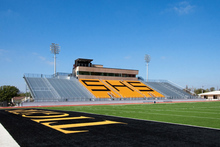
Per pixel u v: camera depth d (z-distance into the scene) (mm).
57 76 46125
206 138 6887
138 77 59156
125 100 39625
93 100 37719
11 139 6863
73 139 6773
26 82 38406
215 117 13789
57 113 16328
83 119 12148
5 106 31359
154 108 23734
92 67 49219
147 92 48562
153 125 9797
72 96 37500
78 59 48438
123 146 5852
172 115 15180
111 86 47156
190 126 9484
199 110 20281
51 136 7262
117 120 11727
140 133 7762
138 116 14414
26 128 8977
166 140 6594
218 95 64375
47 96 34875
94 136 7227
